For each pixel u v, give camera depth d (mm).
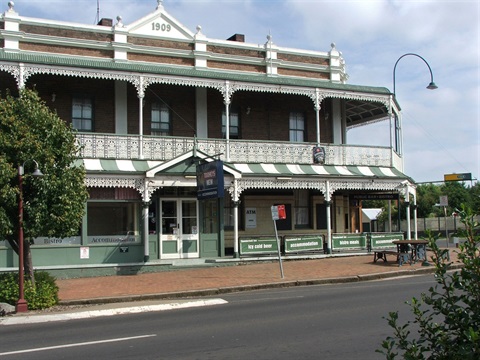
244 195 24750
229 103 21766
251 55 25438
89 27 22484
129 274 19016
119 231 20281
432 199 55812
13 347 8648
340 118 26453
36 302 12898
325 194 23000
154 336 9188
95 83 21922
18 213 12867
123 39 22891
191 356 7656
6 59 18406
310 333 9039
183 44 24141
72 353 8070
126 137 20406
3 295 12898
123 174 19500
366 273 17938
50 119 13594
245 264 21234
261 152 22609
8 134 12922
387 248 24531
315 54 26719
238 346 8219
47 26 21875
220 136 23922
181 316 11383
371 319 10156
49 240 18984
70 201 13359
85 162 19594
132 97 22500
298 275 17828
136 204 20562
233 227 23688
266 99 25047
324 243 23641
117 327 10266
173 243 21266
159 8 23766
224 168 21031
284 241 22438
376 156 24781
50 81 21203
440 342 3932
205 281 16828
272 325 9875
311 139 25891
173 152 21000
